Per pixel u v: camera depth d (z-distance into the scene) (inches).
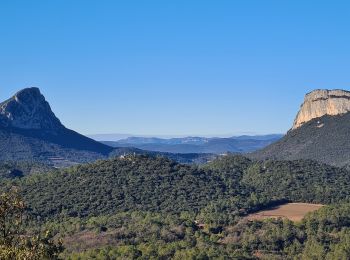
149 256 5812.0
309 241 6825.8
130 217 7711.6
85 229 7007.9
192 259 5713.6
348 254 6156.5
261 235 6978.4
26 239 2096.5
